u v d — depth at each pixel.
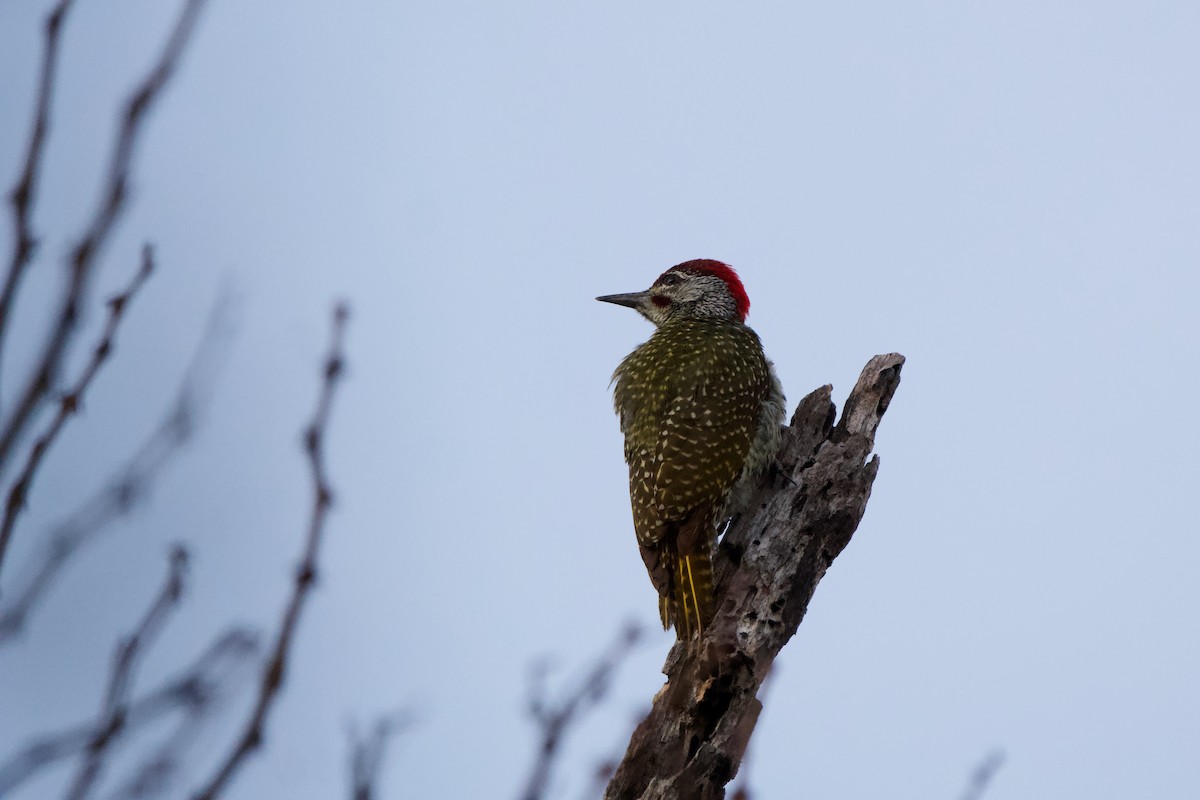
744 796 6.72
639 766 9.45
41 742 4.25
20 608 4.42
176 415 5.03
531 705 5.75
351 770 4.77
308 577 4.73
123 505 4.77
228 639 4.66
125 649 4.51
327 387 5.01
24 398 4.31
